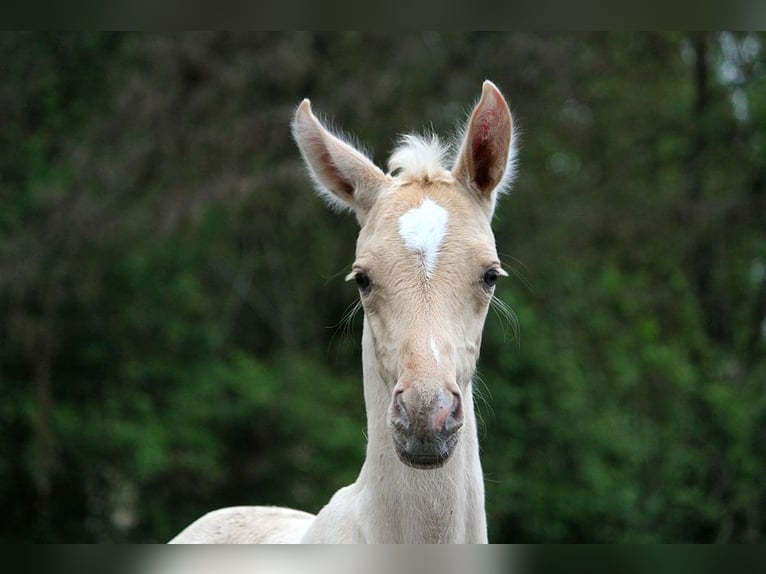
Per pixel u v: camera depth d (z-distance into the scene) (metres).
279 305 27.38
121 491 24.97
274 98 26.19
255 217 26.25
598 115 27.84
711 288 27.73
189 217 23.23
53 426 23.92
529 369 24.14
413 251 6.74
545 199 26.36
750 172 27.62
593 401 24.25
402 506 6.83
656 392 24.67
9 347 23.66
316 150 7.64
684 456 23.41
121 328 25.33
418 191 7.11
